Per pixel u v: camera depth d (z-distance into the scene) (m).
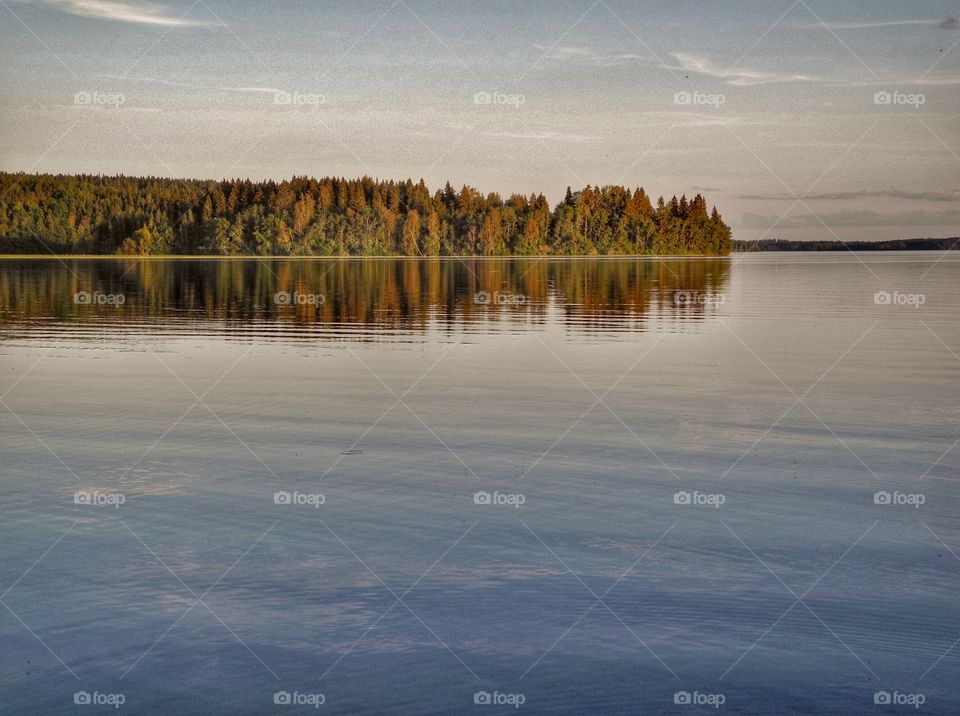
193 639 7.47
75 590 8.38
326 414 16.56
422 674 6.92
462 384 20.08
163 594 8.30
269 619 7.83
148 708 6.52
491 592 8.35
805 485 11.77
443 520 10.34
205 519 10.38
